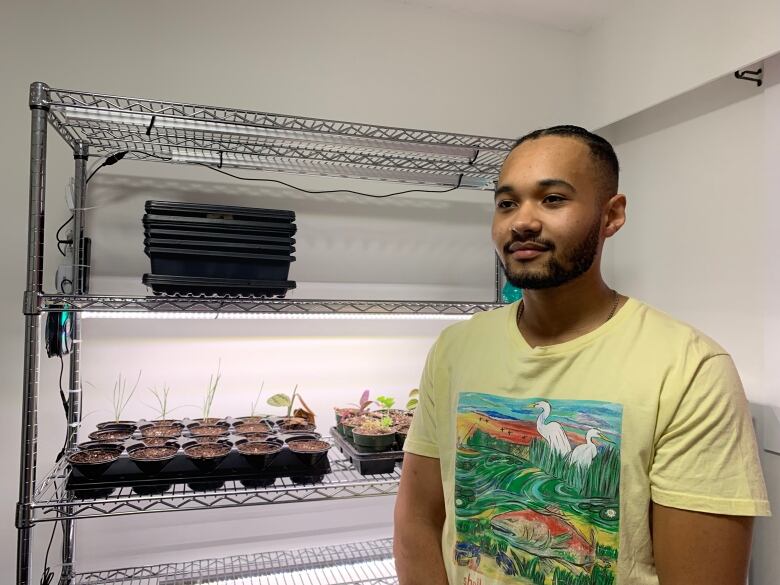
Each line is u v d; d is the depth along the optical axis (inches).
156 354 72.2
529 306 36.8
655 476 30.7
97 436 63.1
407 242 82.7
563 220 32.5
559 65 90.0
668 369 31.2
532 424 34.5
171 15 72.3
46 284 67.5
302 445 62.2
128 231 70.7
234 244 61.1
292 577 71.7
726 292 68.8
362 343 81.0
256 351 76.2
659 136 79.4
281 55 76.7
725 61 63.0
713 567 28.9
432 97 83.7
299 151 72.0
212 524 74.4
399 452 64.4
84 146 65.8
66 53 68.4
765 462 63.5
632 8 78.4
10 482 65.9
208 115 73.0
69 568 66.9
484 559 35.3
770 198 62.2
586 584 31.4
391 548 78.8
